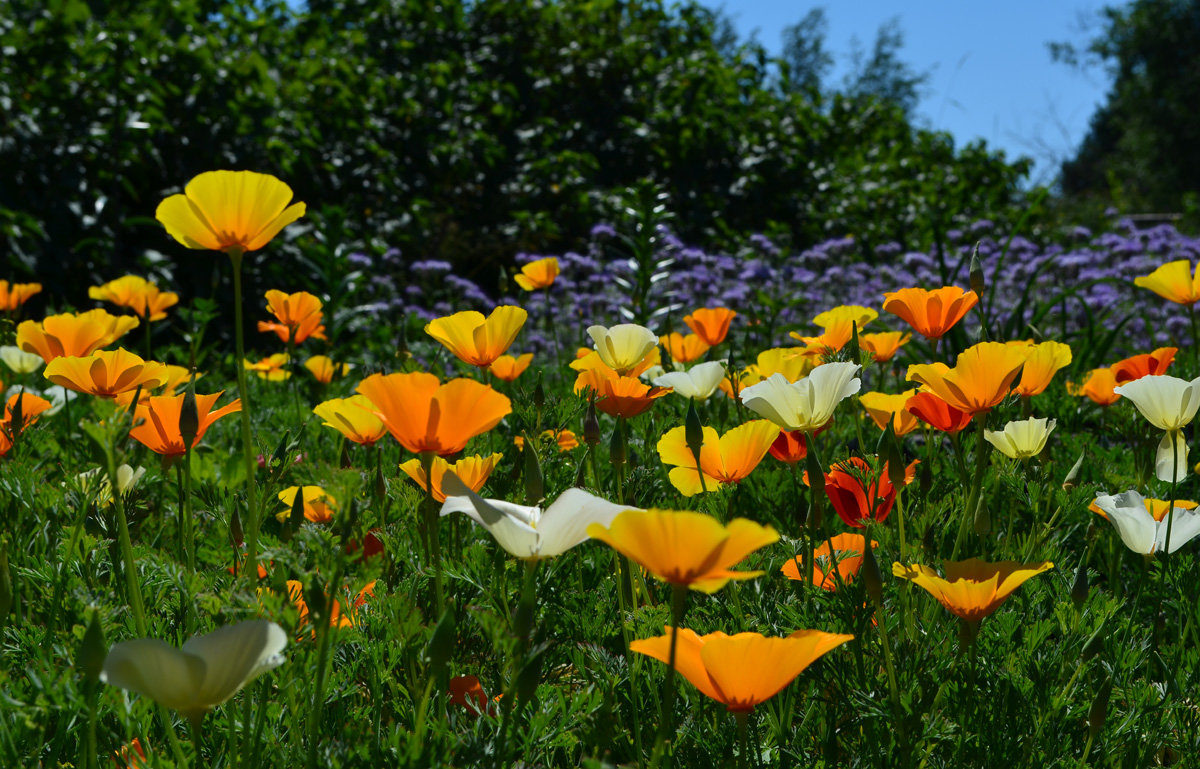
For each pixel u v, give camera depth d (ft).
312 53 28.81
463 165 29.45
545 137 32.48
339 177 26.58
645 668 4.35
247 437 4.17
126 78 21.24
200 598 3.41
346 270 20.49
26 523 5.98
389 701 4.33
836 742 4.14
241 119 22.56
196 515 6.50
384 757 3.41
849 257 24.63
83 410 9.59
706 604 4.98
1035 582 5.15
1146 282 9.13
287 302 9.01
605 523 3.18
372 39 33.06
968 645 4.05
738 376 7.28
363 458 8.25
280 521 5.67
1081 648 4.45
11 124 19.81
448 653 3.28
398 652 4.19
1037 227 32.22
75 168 20.48
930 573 3.93
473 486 4.83
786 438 5.85
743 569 5.10
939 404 5.31
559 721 3.94
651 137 33.37
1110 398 7.79
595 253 24.27
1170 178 82.12
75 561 4.74
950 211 31.68
